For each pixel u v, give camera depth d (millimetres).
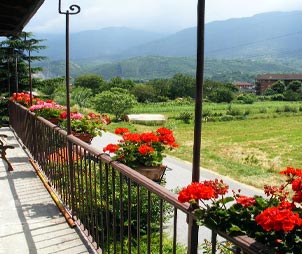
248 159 15234
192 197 1779
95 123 6551
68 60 4262
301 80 125625
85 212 4117
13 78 17828
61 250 3633
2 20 6117
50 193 5215
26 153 8117
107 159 3045
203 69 1961
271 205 1712
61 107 7520
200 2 1925
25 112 8156
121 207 2873
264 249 1432
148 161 3514
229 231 1596
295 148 19656
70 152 4230
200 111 1979
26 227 4184
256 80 133375
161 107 58281
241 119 42969
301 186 1733
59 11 4137
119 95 34344
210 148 19094
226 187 1911
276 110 53094
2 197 5215
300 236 1454
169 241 4266
